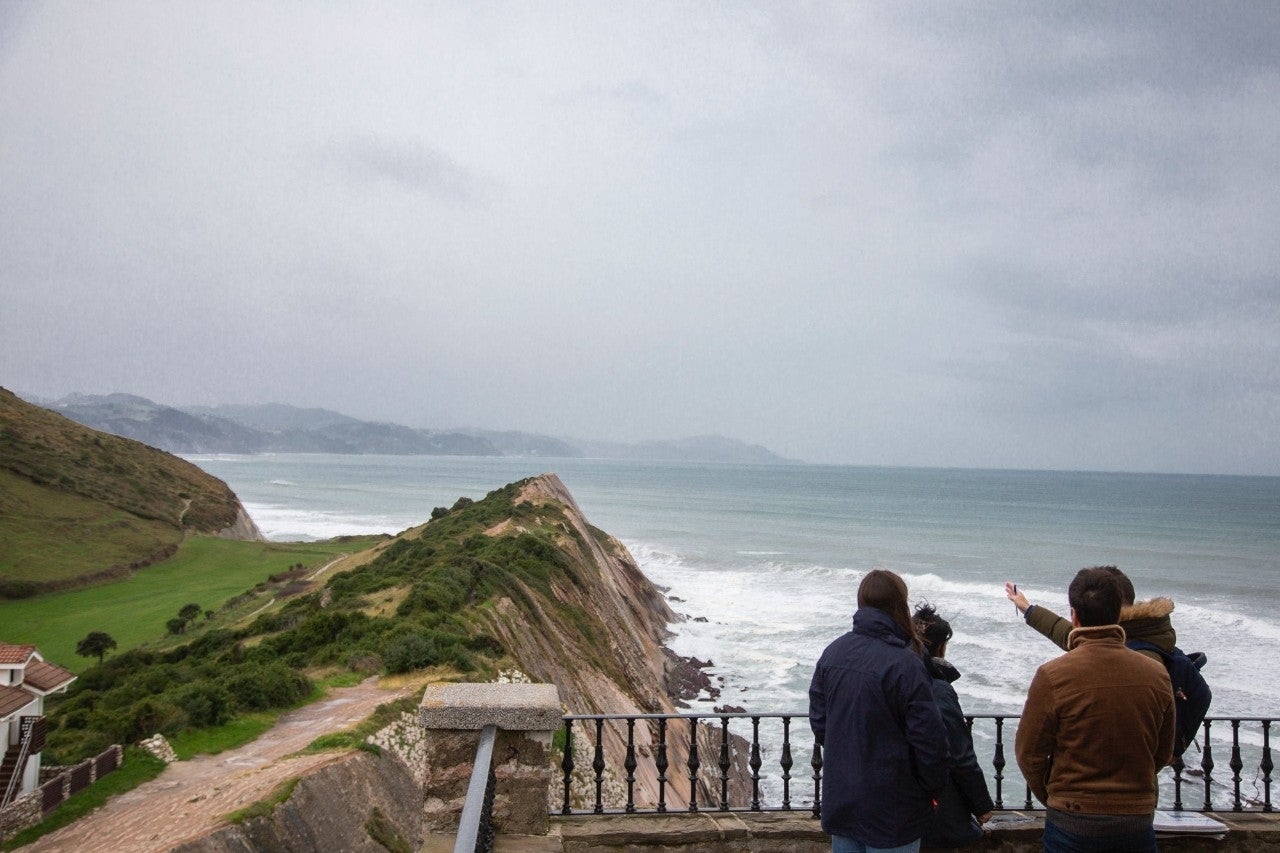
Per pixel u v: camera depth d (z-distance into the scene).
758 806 7.34
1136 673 4.73
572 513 67.44
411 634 28.25
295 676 25.56
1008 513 158.62
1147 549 96.94
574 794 20.55
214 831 15.20
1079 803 4.75
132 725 21.58
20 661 20.34
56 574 63.41
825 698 5.09
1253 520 147.25
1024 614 5.89
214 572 72.25
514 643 30.67
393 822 19.47
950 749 5.26
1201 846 7.12
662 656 45.53
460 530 56.75
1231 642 45.81
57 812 18.20
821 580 70.38
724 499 195.38
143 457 111.06
